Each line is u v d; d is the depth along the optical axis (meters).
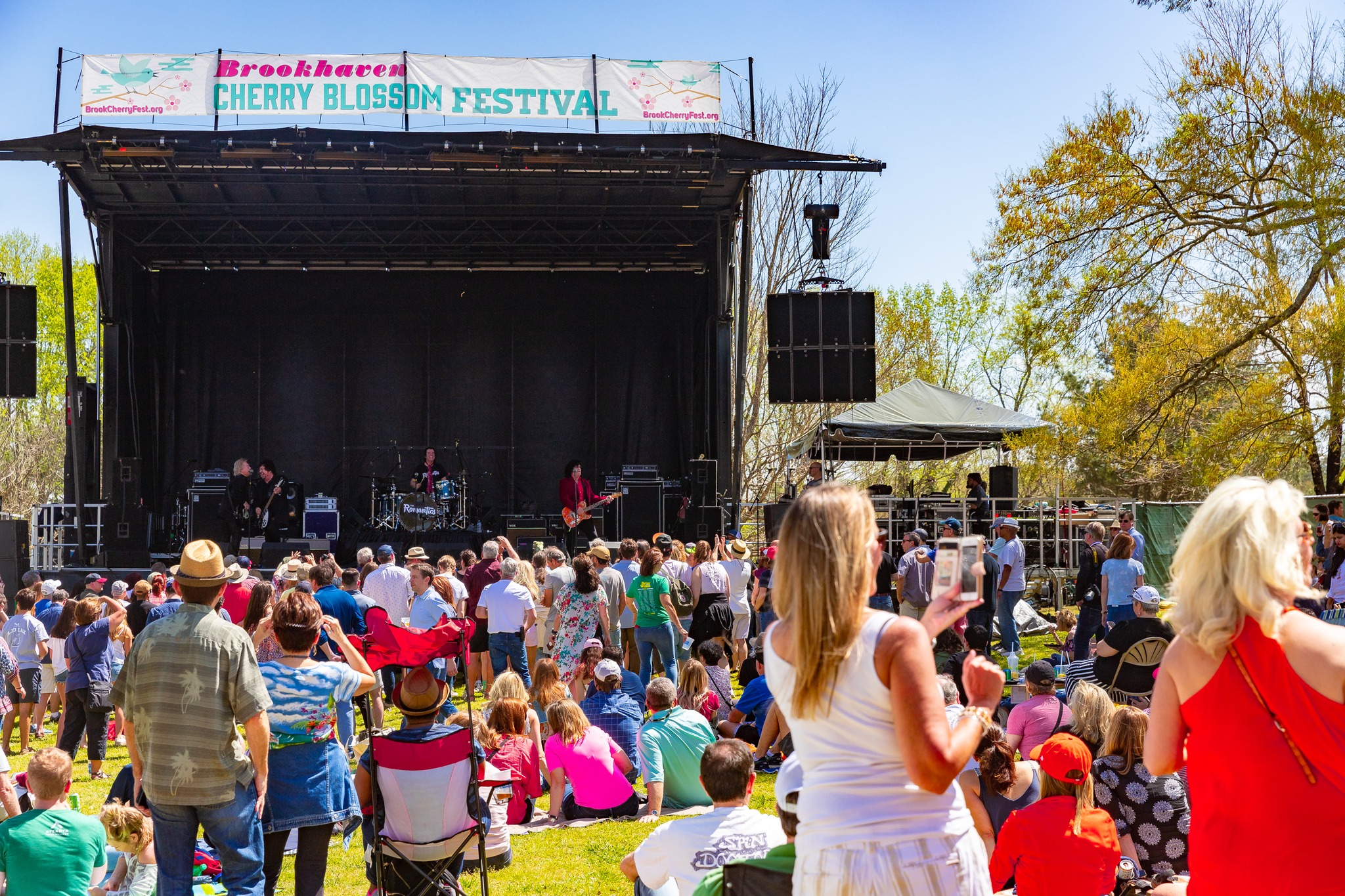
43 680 9.88
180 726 4.03
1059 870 3.85
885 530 16.62
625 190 18.23
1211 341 18.34
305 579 9.69
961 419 17.23
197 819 4.14
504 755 6.75
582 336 21.61
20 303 16.34
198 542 4.18
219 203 18.52
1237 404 19.58
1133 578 9.95
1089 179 17.45
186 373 20.95
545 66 15.50
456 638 4.45
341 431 21.19
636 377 21.58
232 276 21.05
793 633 2.19
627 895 5.40
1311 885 2.14
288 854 6.23
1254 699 2.19
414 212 19.27
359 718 9.84
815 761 2.19
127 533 17.56
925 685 2.07
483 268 21.36
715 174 16.94
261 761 4.15
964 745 2.07
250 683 4.11
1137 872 4.54
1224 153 16.61
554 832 6.50
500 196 18.50
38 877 4.18
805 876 2.15
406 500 19.25
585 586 9.03
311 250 20.38
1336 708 2.15
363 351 21.33
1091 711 5.14
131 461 17.70
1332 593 10.39
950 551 2.21
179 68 15.13
